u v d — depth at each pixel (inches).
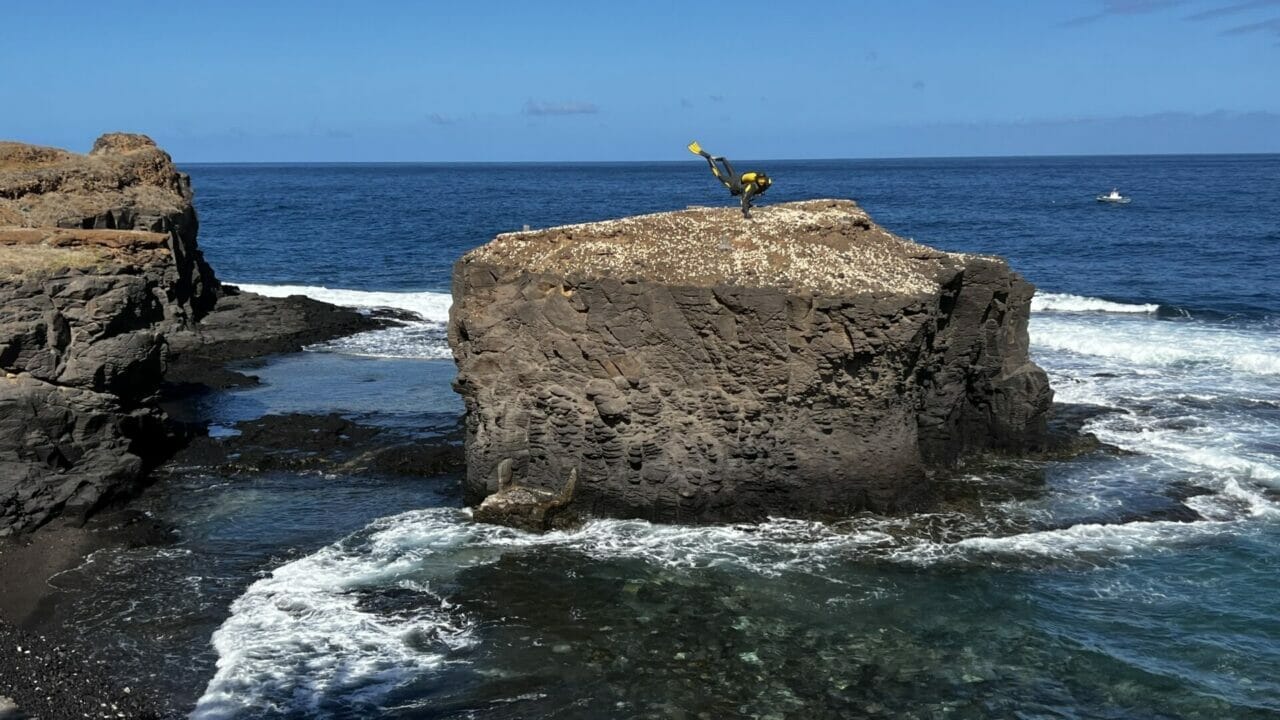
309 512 1141.1
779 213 1227.9
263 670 817.5
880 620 898.7
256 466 1279.5
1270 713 765.3
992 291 1226.6
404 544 1051.3
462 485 1218.0
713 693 791.7
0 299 1145.4
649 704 775.7
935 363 1220.5
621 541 1055.6
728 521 1099.3
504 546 1046.4
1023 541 1046.4
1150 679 809.5
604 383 1099.9
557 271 1114.1
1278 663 831.7
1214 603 926.4
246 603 925.8
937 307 1101.1
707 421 1095.6
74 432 1159.0
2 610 919.0
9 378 1134.4
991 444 1301.7
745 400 1088.2
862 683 805.9
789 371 1075.3
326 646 854.5
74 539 1062.4
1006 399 1282.0
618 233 1160.2
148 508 1154.0
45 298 1175.0
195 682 802.8
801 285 1059.3
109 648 852.0
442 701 779.4
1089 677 812.6
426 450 1307.8
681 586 958.4
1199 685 800.9
